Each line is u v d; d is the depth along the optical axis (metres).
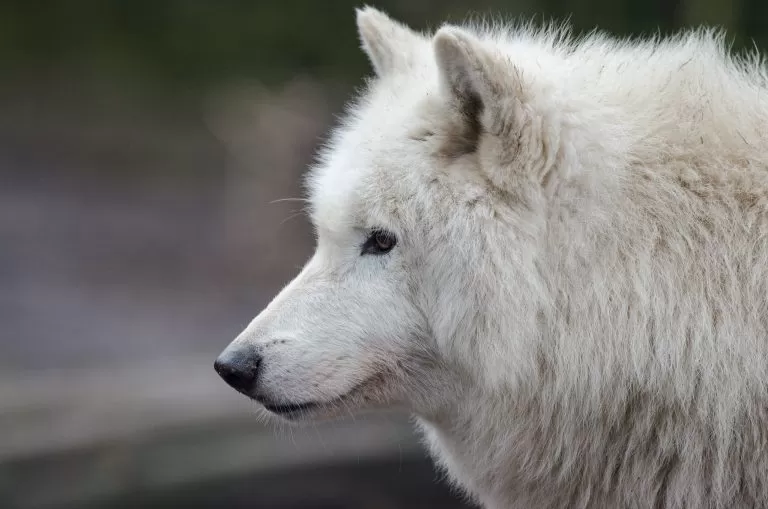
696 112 6.31
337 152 7.00
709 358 5.95
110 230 35.38
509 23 7.80
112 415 12.97
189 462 12.32
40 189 40.62
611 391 6.19
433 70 6.98
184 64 40.28
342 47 33.34
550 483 6.64
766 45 15.39
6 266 29.77
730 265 5.99
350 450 12.37
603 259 6.15
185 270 31.16
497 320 6.26
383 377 6.68
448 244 6.31
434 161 6.36
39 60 43.25
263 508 12.31
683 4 17.30
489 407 6.57
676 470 6.16
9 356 20.97
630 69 6.64
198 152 45.47
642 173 6.19
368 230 6.54
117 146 45.78
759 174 6.11
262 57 35.97
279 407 6.73
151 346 22.36
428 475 12.41
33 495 12.02
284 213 33.66
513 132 6.01
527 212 6.17
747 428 5.95
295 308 6.72
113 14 41.16
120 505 12.17
